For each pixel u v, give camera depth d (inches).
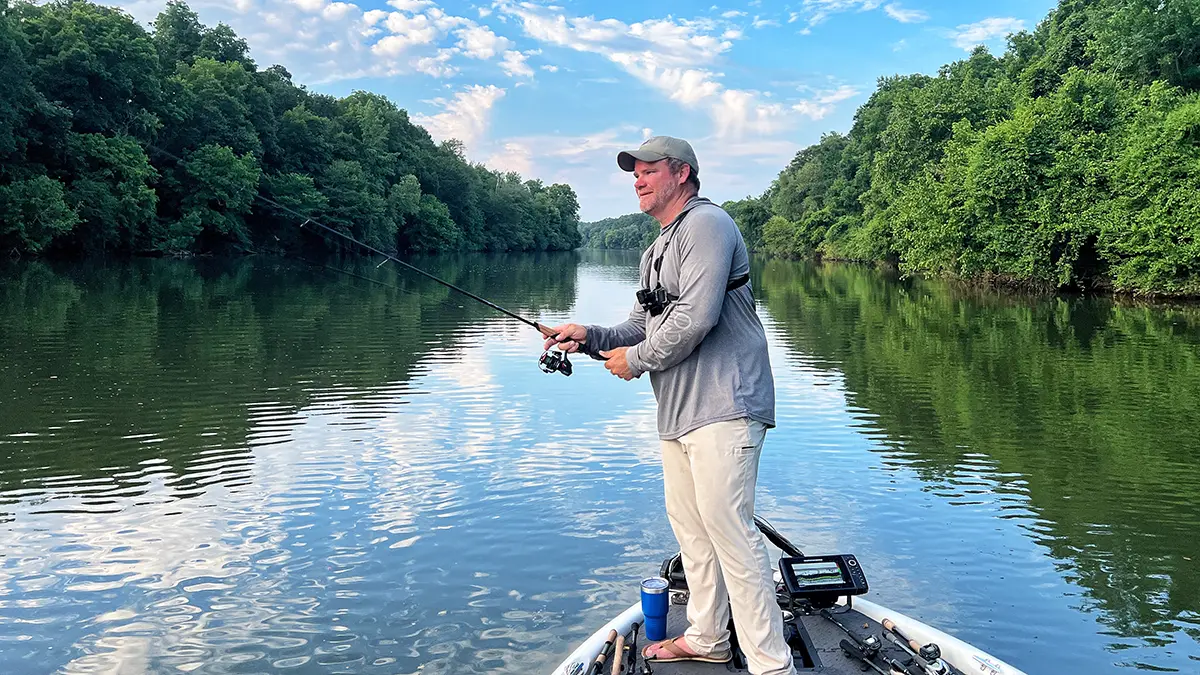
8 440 338.3
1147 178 946.1
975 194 1164.5
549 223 4670.3
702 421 116.4
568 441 345.7
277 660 176.4
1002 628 192.7
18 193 1357.0
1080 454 335.0
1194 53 1483.8
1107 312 874.1
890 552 235.8
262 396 427.2
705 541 125.6
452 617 194.7
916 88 2160.4
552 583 211.8
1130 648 183.8
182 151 1813.5
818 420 393.4
